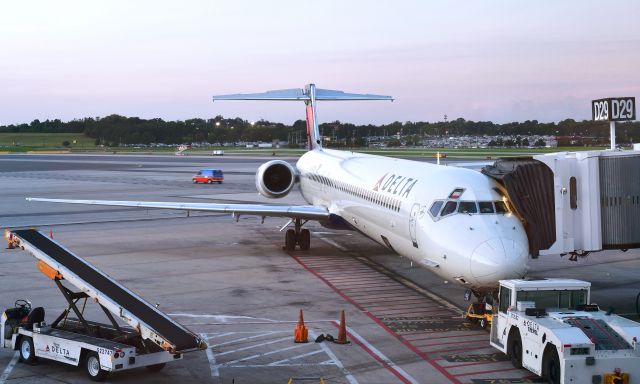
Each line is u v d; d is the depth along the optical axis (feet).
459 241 54.85
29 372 46.39
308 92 125.18
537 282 48.88
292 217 89.25
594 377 41.06
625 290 71.15
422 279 76.43
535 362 44.16
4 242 101.45
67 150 625.41
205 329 56.39
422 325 57.88
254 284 73.72
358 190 80.79
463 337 54.44
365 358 49.14
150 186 209.36
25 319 49.90
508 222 56.29
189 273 79.51
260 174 101.19
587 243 61.26
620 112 67.72
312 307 63.82
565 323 44.11
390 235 69.82
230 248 97.76
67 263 49.57
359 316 60.75
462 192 58.65
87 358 44.73
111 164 354.95
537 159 60.85
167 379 44.70
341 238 106.63
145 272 80.07
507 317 48.14
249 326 57.36
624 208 62.13
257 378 44.96
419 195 62.85
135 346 46.21
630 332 42.27
